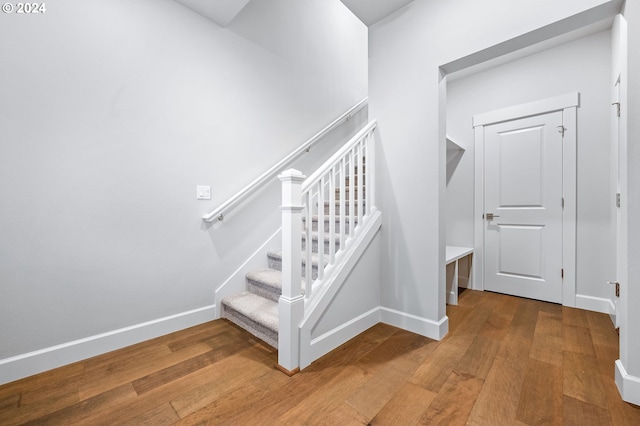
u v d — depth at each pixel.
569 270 2.61
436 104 1.96
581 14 1.41
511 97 2.95
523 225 2.88
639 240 1.25
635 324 1.27
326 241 2.31
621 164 1.47
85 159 1.72
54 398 1.35
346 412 1.25
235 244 2.45
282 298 1.61
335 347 1.84
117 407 1.29
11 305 1.50
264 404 1.31
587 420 1.19
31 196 1.55
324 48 3.36
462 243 3.31
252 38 2.60
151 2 1.97
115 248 1.83
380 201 2.30
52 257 1.62
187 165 2.16
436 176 1.97
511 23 1.62
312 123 3.19
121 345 1.84
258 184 2.53
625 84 1.33
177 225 2.11
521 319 2.32
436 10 1.95
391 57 2.21
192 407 1.29
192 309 2.20
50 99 1.59
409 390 1.40
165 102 2.04
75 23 1.67
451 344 1.89
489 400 1.32
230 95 2.43
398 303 2.19
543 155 2.76
